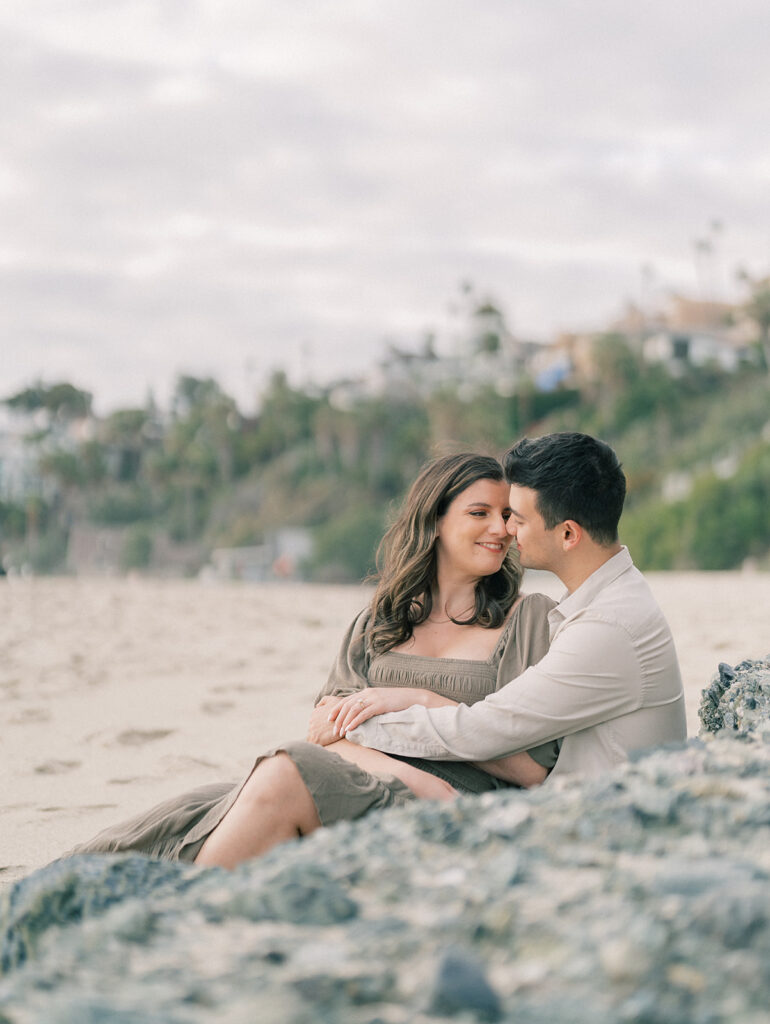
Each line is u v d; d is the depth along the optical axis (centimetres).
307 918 161
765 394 6300
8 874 330
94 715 595
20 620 1139
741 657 640
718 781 192
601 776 205
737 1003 124
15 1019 133
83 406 13700
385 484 8144
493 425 7419
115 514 10531
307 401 10350
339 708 280
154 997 137
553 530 271
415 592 303
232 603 1357
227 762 472
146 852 259
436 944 146
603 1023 122
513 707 263
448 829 186
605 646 261
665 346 8038
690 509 4447
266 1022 126
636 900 150
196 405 11200
